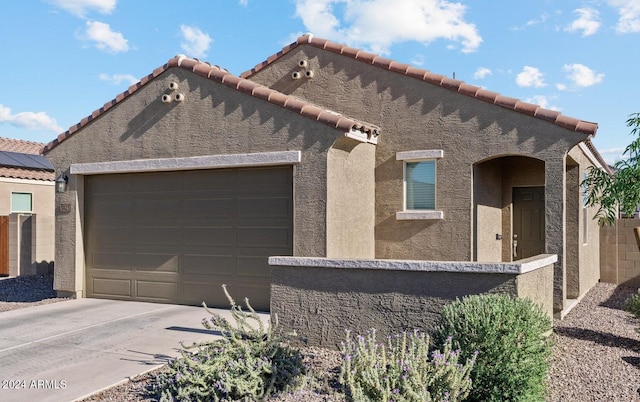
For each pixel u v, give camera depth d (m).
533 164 14.18
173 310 12.27
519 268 7.54
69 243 14.22
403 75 12.89
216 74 12.34
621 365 8.14
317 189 11.27
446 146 12.36
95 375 7.86
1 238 20.44
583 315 11.96
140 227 13.57
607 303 13.66
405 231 12.83
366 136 12.21
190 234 12.93
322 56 13.90
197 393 6.77
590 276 16.12
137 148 13.36
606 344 9.33
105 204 14.09
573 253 13.76
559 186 11.05
